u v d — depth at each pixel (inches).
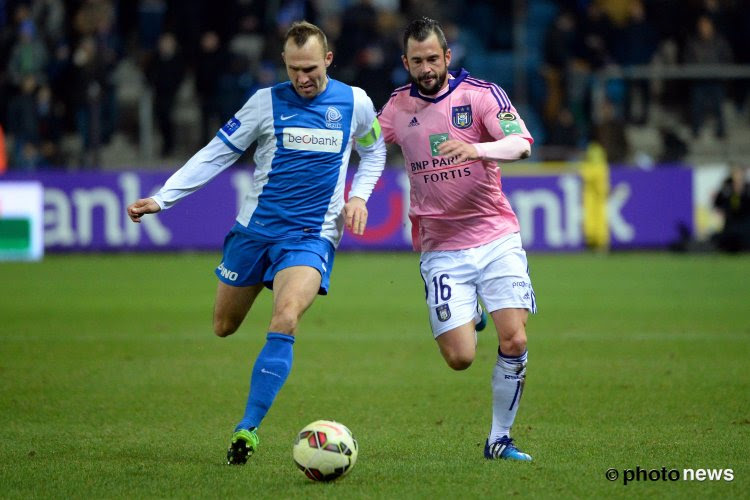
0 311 1754.4
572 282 2167.8
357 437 904.3
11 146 2945.4
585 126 2997.0
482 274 851.4
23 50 2952.8
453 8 3339.1
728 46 3085.6
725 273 2330.2
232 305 877.8
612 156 2957.7
